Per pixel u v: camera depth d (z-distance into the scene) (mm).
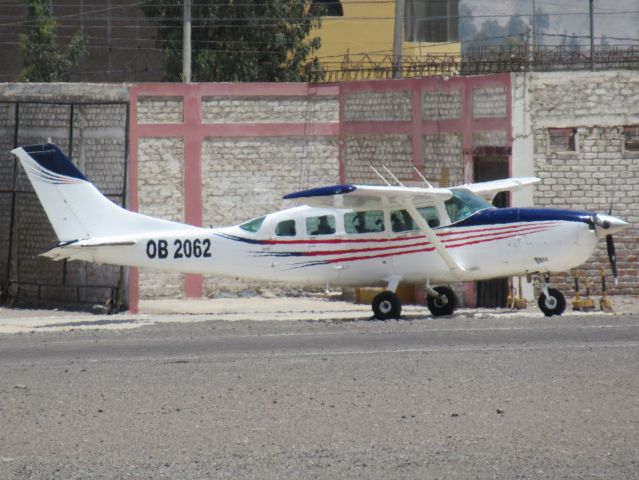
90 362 65812
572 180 101688
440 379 57781
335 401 53875
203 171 115125
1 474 44094
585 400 52750
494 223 82312
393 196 81125
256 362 63906
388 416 50906
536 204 101688
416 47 163750
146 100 114625
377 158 112500
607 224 80562
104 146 101438
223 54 154000
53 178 90125
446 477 42250
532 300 100875
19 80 165625
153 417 51938
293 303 108750
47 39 166375
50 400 55938
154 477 43156
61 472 44125
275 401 54188
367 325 78000
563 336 69438
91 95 101188
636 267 101750
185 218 114938
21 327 85062
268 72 156250
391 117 111125
